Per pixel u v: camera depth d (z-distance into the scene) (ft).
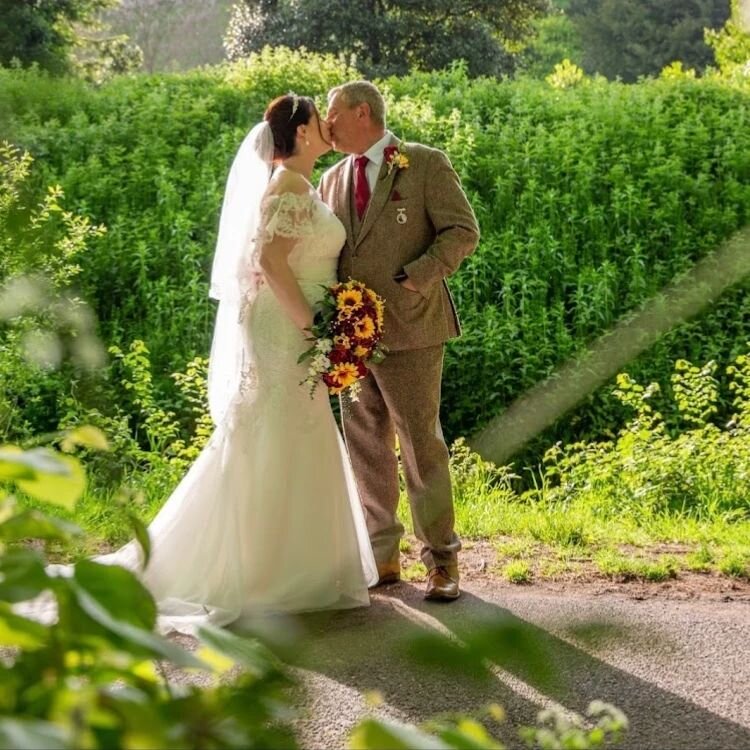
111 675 3.88
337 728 14.30
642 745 14.28
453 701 15.25
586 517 28.19
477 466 32.35
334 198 20.79
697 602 20.90
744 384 47.01
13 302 4.57
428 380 20.48
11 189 4.71
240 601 19.02
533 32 106.73
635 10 118.62
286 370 19.62
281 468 19.52
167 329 48.39
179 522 19.44
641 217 53.67
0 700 3.62
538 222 53.21
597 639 3.56
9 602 3.79
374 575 21.33
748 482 31.32
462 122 61.16
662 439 32.83
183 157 56.49
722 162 57.21
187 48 130.72
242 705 3.72
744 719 15.16
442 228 20.10
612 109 62.34
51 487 4.68
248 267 19.58
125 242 50.31
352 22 94.63
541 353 46.01
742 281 47.78
